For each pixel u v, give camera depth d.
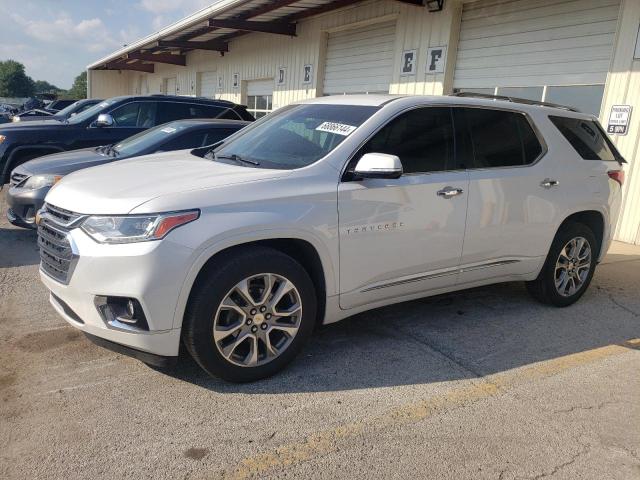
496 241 4.35
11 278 5.23
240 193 3.22
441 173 4.00
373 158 3.42
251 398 3.21
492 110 4.43
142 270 2.91
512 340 4.25
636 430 3.07
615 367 3.84
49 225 3.36
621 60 7.82
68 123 8.30
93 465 2.56
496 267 4.46
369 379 3.51
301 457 2.69
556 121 4.86
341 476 2.56
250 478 2.53
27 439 2.74
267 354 3.41
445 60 10.78
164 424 2.91
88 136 8.24
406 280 3.94
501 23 9.86
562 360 3.92
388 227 3.71
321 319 3.66
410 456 2.74
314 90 15.01
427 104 4.06
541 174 4.57
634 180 7.81
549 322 4.68
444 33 10.77
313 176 3.48
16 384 3.26
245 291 3.22
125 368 3.50
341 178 3.55
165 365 3.14
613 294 5.57
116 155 6.42
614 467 2.73
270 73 17.39
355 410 3.14
